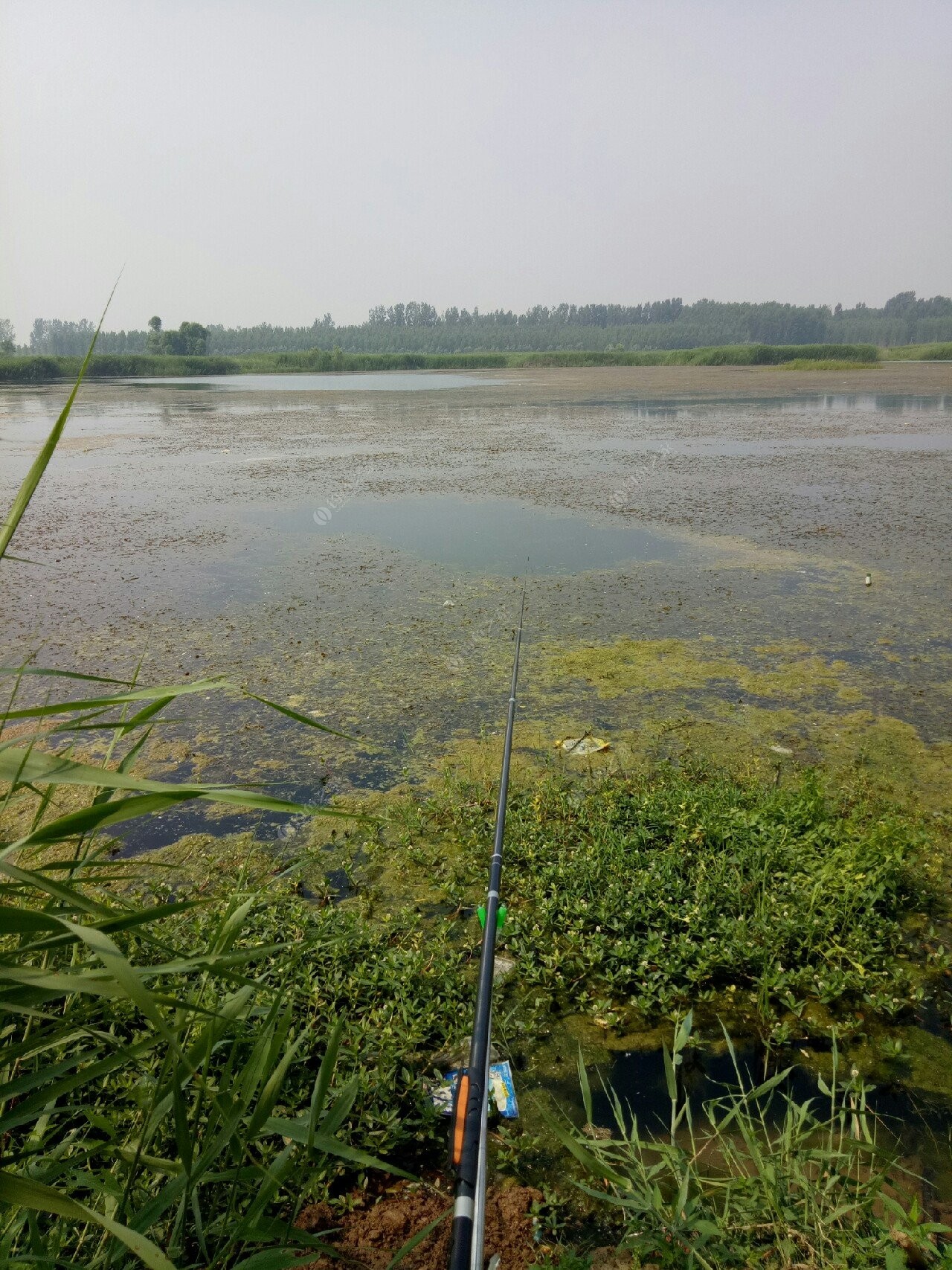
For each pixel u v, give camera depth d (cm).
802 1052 255
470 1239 126
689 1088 242
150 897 319
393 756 441
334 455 1528
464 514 1016
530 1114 234
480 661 565
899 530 890
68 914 127
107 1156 179
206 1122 182
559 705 499
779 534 888
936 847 352
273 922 295
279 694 515
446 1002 272
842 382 3359
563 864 340
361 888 336
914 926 309
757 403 2484
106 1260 143
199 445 1728
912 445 1505
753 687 519
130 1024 211
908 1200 203
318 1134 152
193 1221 172
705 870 332
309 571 785
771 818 368
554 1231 198
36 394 3422
